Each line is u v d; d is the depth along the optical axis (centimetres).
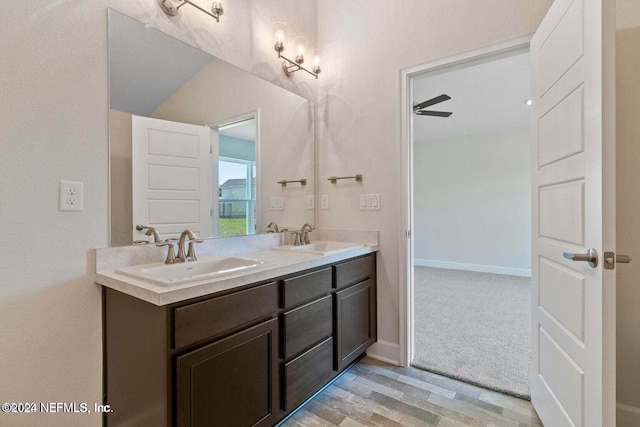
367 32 231
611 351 99
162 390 107
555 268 137
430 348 239
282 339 149
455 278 477
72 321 128
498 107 405
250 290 133
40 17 119
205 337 116
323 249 226
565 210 127
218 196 189
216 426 119
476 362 217
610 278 99
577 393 116
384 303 225
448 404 172
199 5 175
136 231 149
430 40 206
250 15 204
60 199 124
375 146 228
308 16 247
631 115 146
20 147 115
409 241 218
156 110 157
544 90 148
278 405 147
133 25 147
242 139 203
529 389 183
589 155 108
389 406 171
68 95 126
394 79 220
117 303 127
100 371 135
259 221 214
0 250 111
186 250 169
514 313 318
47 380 122
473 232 539
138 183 150
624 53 147
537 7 173
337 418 161
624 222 148
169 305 106
